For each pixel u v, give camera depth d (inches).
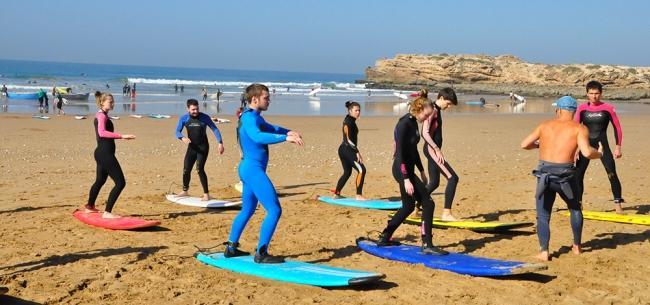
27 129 952.3
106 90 2480.3
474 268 241.0
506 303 212.8
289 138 233.5
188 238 301.4
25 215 345.4
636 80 3924.7
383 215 366.3
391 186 482.6
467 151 731.4
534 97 3292.3
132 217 339.9
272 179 510.9
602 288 230.1
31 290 217.3
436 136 330.0
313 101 2218.3
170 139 844.6
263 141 237.8
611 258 269.1
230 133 973.2
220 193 437.1
